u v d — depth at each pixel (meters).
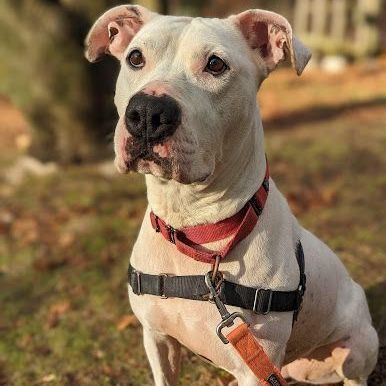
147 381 0.90
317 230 1.31
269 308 0.61
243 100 0.60
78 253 1.30
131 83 0.61
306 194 1.50
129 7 0.68
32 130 1.80
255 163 0.63
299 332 0.71
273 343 0.63
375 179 1.57
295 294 0.63
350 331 0.77
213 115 0.58
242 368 0.64
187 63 0.59
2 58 1.73
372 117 2.14
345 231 1.30
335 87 2.66
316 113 2.23
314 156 1.76
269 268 0.62
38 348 1.00
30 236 1.39
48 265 1.26
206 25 0.61
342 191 1.51
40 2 1.65
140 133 0.55
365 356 0.79
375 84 2.66
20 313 1.10
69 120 1.76
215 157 0.59
